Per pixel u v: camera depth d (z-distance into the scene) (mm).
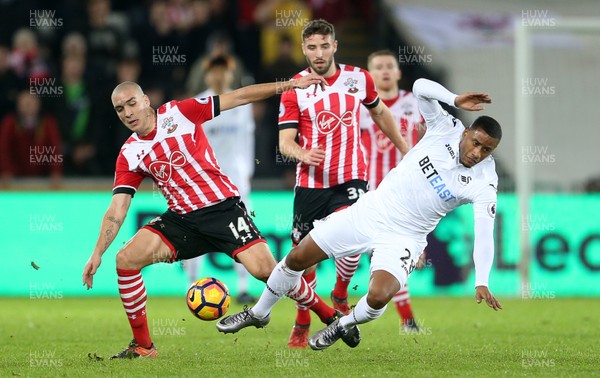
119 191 25250
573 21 50281
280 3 63125
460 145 23688
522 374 22281
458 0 70000
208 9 62000
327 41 28062
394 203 24250
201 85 44750
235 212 25641
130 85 24672
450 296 48781
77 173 54844
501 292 49625
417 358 25328
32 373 22656
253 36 62844
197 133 25469
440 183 23922
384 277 23734
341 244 24562
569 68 64312
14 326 34625
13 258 48594
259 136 55250
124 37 60406
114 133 55812
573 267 50156
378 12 66125
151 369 22984
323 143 28750
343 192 28922
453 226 49344
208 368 23203
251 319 25922
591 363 24438
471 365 23906
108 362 24406
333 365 23781
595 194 50625
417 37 65688
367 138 33844
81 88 55812
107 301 45469
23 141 53094
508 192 53812
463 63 64750
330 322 26688
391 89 33844
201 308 25234
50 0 61062
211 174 25516
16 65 56812
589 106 63469
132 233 48312
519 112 49000
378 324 35250
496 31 66812
